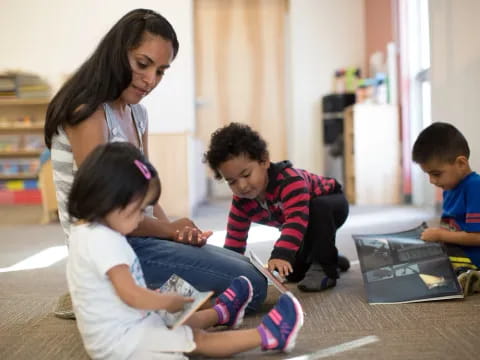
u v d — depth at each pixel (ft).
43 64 15.23
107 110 3.78
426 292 4.25
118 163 2.87
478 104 7.52
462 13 7.89
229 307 3.59
